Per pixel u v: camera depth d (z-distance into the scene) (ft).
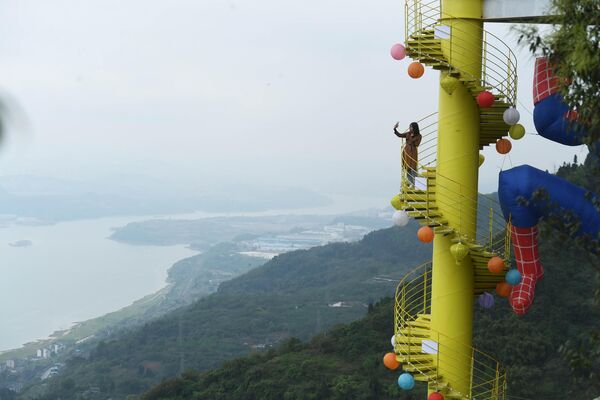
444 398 57.67
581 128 42.98
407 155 59.06
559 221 51.21
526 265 56.49
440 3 57.00
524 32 42.83
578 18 40.11
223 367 307.37
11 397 556.51
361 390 243.60
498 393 60.70
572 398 156.66
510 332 189.57
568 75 41.65
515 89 56.70
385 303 329.11
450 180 56.95
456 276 57.62
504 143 60.18
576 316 193.77
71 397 495.00
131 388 496.23
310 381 261.85
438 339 57.52
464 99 56.85
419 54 56.75
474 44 56.08
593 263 48.01
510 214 55.21
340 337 306.14
